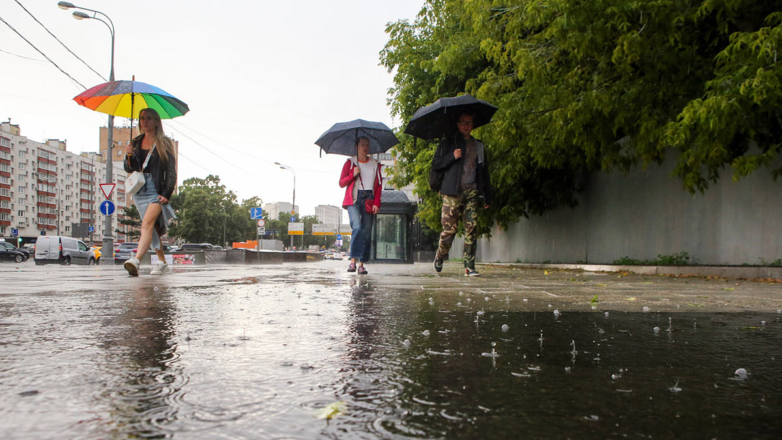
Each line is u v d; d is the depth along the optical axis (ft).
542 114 31.78
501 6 30.25
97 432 3.51
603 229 44.68
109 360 5.81
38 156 402.31
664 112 28.27
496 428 3.70
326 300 12.78
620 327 8.77
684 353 6.59
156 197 22.22
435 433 3.58
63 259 109.19
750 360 6.21
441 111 25.70
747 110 21.81
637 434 3.62
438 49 54.54
